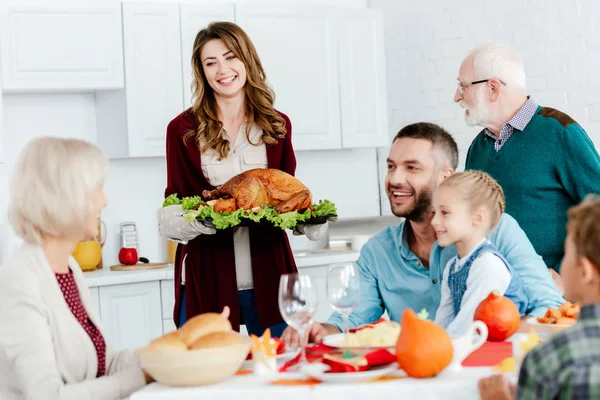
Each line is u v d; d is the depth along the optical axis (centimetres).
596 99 435
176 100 451
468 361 185
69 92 466
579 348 136
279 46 476
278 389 167
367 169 546
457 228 226
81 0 433
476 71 343
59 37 427
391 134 542
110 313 413
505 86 339
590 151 326
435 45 511
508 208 342
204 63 321
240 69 320
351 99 498
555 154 329
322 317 457
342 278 198
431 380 169
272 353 184
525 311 235
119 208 477
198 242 318
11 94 453
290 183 296
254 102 327
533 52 461
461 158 503
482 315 205
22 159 199
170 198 311
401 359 171
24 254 200
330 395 165
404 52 529
